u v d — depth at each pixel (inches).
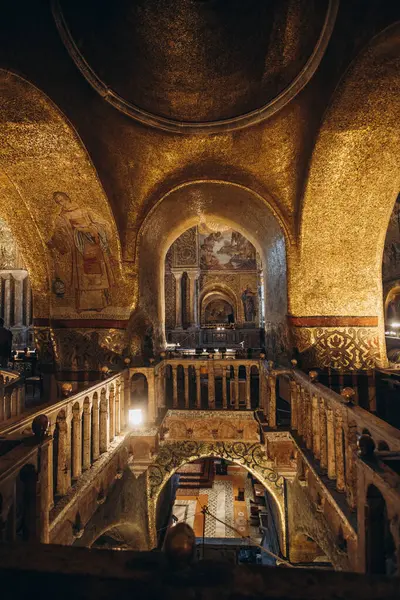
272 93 236.1
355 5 170.2
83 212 275.9
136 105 238.1
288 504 292.2
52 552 68.4
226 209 354.6
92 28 195.8
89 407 187.6
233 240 991.0
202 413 315.0
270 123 250.8
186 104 248.2
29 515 113.3
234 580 60.4
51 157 241.6
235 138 264.2
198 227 845.8
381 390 282.7
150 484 312.3
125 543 286.7
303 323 288.0
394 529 89.2
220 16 203.3
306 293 289.0
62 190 263.4
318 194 263.0
